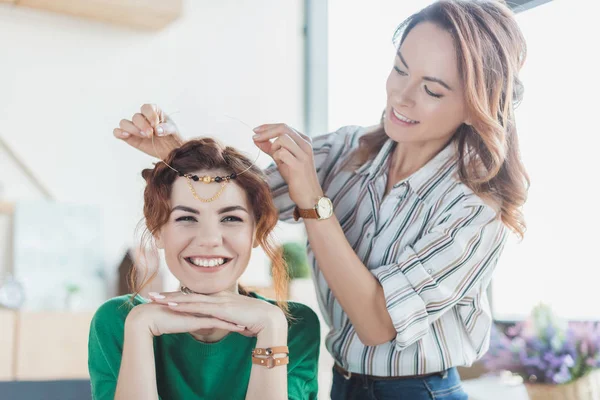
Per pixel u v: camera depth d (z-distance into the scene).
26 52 3.20
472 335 1.28
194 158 1.05
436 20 1.15
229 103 3.63
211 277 1.03
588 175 2.11
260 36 3.72
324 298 1.30
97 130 3.31
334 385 1.32
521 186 1.24
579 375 1.54
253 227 1.07
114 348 1.10
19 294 3.01
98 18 3.32
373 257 1.26
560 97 2.14
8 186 3.15
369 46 3.22
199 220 1.03
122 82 3.38
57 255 3.15
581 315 2.10
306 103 3.80
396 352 1.21
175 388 1.08
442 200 1.22
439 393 1.22
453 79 1.14
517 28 1.21
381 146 1.33
